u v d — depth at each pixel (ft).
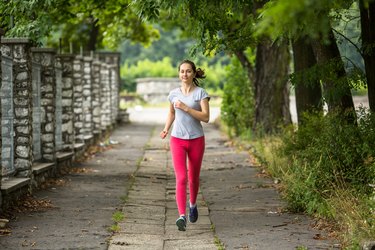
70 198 44.75
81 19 110.73
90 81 84.79
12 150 45.80
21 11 50.19
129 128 118.73
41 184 50.60
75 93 75.36
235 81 96.07
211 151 79.66
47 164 54.03
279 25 17.85
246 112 92.99
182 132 34.73
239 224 36.40
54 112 56.90
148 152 80.07
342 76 45.19
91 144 83.97
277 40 36.58
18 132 46.57
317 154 43.27
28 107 46.70
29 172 46.57
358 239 29.32
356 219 32.17
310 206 37.52
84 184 51.88
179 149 34.83
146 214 39.73
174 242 32.14
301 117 58.54
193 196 35.78
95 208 41.06
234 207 41.88
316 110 55.93
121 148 84.53
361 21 43.47
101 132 97.14
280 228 34.99
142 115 155.63
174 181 55.52
